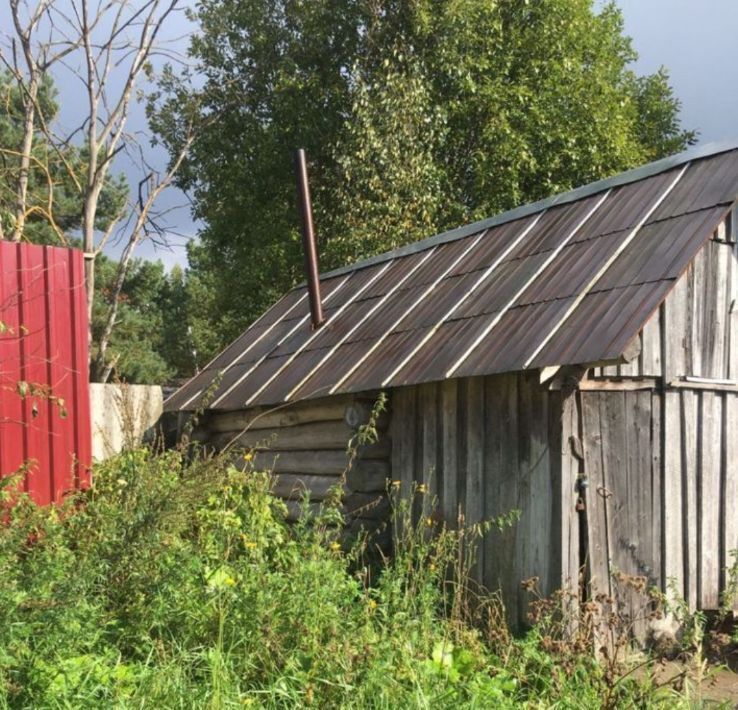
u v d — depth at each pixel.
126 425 6.50
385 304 9.01
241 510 6.84
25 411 7.86
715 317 6.73
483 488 6.48
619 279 6.07
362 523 7.45
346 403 7.89
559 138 21.14
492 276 7.69
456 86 20.00
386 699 4.10
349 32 20.45
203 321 36.88
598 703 4.33
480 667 4.80
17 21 14.30
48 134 14.88
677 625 6.17
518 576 6.05
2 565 4.43
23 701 3.84
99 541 5.27
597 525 5.84
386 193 17.75
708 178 6.57
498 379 6.40
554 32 21.52
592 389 5.92
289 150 20.86
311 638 4.48
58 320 8.16
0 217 14.23
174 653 4.58
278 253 20.66
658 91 27.02
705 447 6.59
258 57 21.22
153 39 15.31
